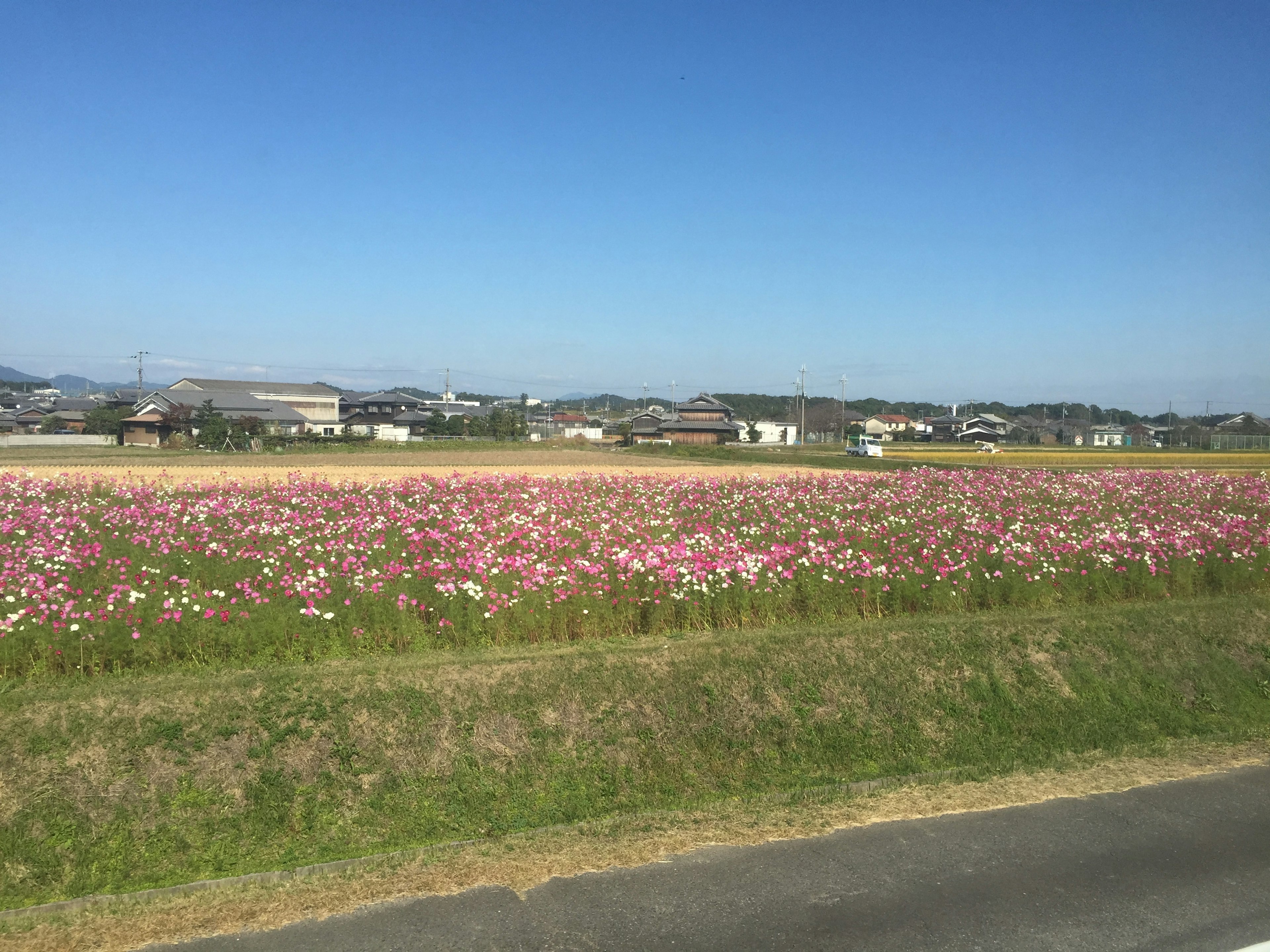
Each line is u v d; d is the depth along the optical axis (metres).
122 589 8.43
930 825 5.47
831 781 6.38
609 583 9.63
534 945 4.03
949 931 4.21
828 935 4.16
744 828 5.42
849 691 7.31
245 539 11.45
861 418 111.31
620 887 4.62
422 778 5.83
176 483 23.44
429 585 9.33
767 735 6.78
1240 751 6.95
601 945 4.04
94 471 31.03
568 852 5.08
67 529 11.85
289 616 8.20
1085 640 8.49
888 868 4.86
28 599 8.10
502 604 8.86
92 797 5.21
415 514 14.16
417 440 73.56
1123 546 12.27
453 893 4.55
